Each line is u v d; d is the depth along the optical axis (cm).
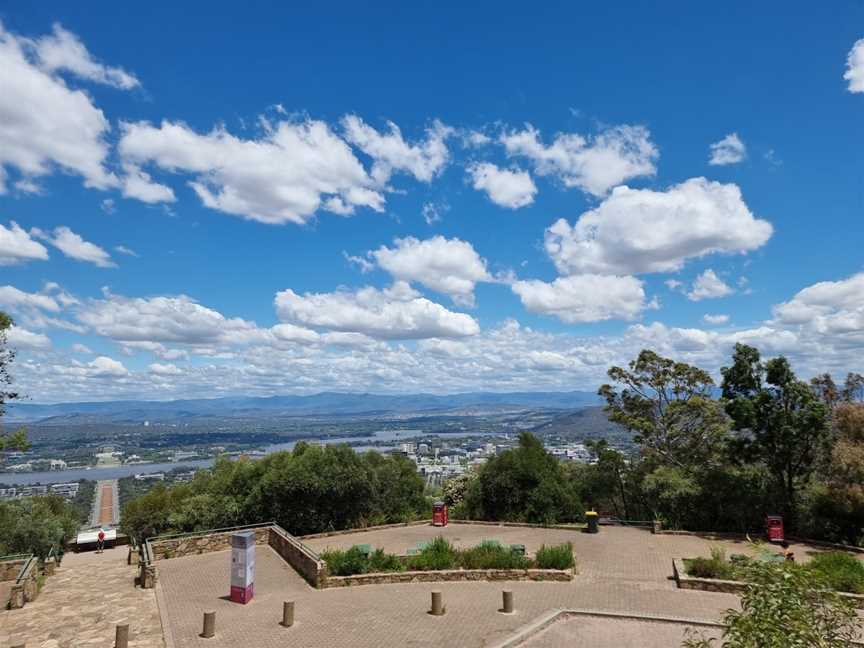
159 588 1622
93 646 1161
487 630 1219
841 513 2141
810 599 649
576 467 3216
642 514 2903
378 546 2103
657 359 3084
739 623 633
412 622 1281
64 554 3275
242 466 3291
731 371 2422
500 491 2752
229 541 2170
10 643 1185
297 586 1634
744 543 2103
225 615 1355
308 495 2789
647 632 1211
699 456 2895
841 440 2178
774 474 2406
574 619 1302
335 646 1147
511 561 1673
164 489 4297
